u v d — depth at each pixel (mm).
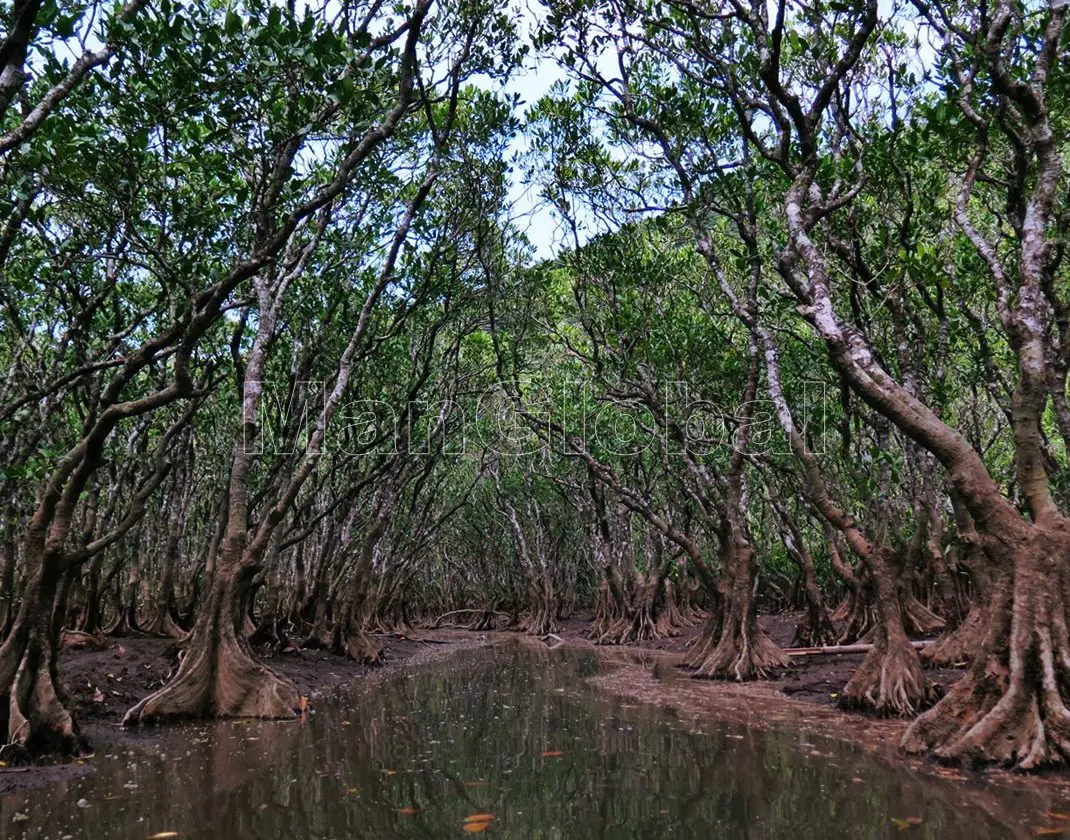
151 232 10242
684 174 12383
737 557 13586
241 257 10656
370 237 14250
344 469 19156
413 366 17109
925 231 10766
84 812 5383
